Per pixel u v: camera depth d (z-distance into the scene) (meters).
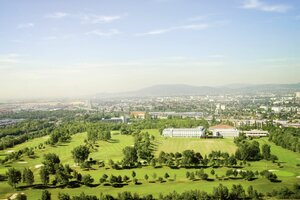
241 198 190.12
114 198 195.38
